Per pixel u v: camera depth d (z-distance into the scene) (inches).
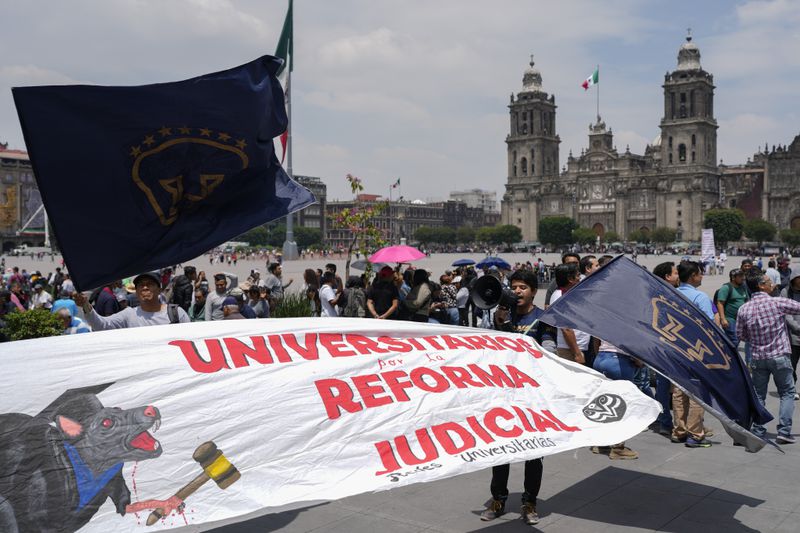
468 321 924.0
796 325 477.1
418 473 214.2
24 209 6688.0
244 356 215.6
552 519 277.4
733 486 317.4
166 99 213.9
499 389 251.1
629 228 7155.5
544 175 7790.4
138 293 319.0
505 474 277.0
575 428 251.0
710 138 6929.1
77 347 197.3
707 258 2298.2
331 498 198.1
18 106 198.5
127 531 175.0
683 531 265.0
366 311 599.2
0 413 177.0
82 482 175.2
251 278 834.2
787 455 370.0
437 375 243.6
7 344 194.1
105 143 210.4
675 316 287.4
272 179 252.2
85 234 215.3
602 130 7327.8
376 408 224.1
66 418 181.6
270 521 275.9
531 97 7839.6
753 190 7190.0
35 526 167.2
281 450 203.0
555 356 276.4
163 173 223.1
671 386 411.2
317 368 223.6
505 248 7381.9
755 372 409.4
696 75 6801.2
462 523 274.4
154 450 187.2
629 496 304.3
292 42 1119.0
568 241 6943.9
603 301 286.2
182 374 201.9
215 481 190.2
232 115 223.9
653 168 7052.2
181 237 232.7
